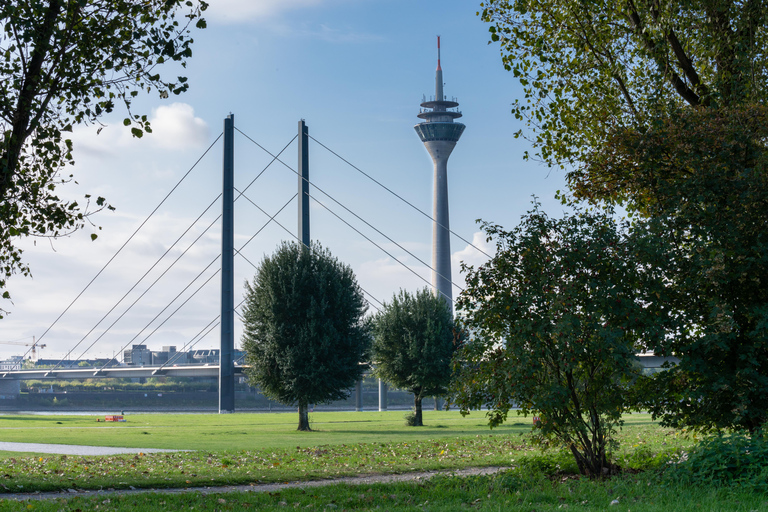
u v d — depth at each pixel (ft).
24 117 42.86
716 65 57.93
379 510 33.32
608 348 41.50
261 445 92.63
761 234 45.47
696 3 53.88
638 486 35.06
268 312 142.10
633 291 44.45
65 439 106.73
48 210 46.55
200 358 630.33
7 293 47.83
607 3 58.18
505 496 35.76
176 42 44.39
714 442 36.70
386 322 165.89
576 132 63.93
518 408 45.27
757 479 32.12
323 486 45.70
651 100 51.96
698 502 29.76
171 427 156.25
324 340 139.74
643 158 49.24
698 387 45.52
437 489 39.81
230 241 256.52
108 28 43.29
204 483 50.75
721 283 45.57
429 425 155.22
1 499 40.93
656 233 44.16
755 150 46.60
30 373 433.07
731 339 44.70
